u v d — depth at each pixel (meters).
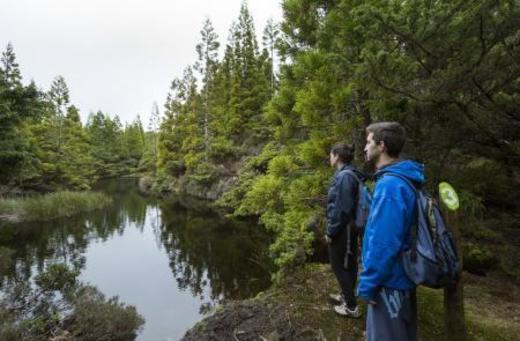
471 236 4.86
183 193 25.61
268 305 3.67
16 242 12.38
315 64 4.73
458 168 4.17
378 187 1.79
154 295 7.62
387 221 1.69
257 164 17.17
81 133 34.03
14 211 16.36
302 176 5.60
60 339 4.93
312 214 5.22
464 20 2.61
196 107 27.11
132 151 53.66
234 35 30.06
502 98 3.07
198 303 7.07
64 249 11.61
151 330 5.91
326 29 4.95
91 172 32.72
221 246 11.41
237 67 26.88
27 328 5.05
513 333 3.05
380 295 1.78
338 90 4.36
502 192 4.27
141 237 13.37
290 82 6.06
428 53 2.96
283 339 3.06
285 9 5.76
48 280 6.81
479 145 3.78
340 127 4.64
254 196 6.49
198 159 24.77
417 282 1.64
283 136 6.20
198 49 27.78
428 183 3.63
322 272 4.47
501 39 2.67
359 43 4.07
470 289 4.09
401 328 1.75
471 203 3.94
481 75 2.79
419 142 3.51
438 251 1.66
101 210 19.30
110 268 9.62
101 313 5.68
